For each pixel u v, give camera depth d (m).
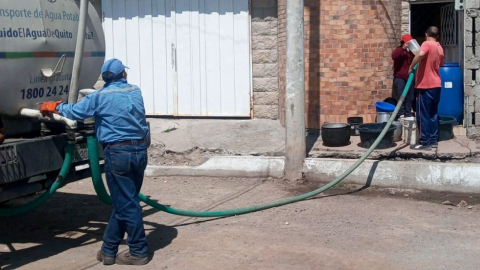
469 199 7.81
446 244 6.18
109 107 5.50
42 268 5.61
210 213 6.90
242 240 6.34
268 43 11.23
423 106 8.63
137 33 11.75
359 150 8.87
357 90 10.18
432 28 8.62
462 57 10.15
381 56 10.23
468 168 7.93
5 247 6.23
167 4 11.54
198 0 11.39
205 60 11.49
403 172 8.17
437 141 8.88
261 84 11.33
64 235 6.64
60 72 6.17
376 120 10.20
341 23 10.09
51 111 5.64
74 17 6.36
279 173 8.85
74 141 5.77
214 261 5.74
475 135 9.51
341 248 6.07
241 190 8.41
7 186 5.49
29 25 5.73
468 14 9.48
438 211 7.34
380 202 7.72
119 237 5.70
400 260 5.73
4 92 5.61
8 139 5.95
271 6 11.14
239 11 11.25
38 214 7.47
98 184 6.00
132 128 5.55
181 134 10.40
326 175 8.48
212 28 11.40
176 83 11.66
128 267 5.62
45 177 5.93
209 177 9.09
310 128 10.40
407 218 7.07
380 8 10.17
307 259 5.77
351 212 7.30
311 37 10.23
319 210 7.39
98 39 6.79
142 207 7.66
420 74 8.66
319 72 10.23
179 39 11.56
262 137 10.09
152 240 6.38
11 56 5.52
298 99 8.50
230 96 11.47
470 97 9.54
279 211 7.38
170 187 8.66
